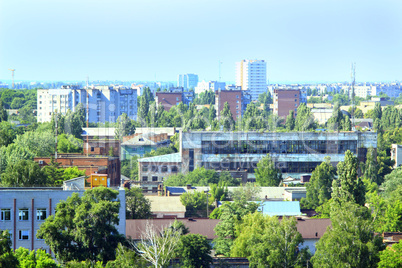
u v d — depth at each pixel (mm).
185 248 111625
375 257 107188
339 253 107000
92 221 107062
